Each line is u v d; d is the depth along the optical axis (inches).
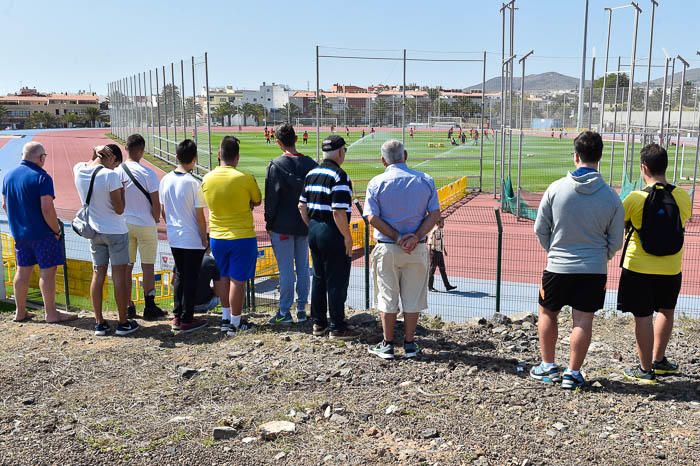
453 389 186.4
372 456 146.3
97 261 253.3
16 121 6919.3
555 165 1473.9
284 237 259.0
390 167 206.2
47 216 267.0
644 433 156.5
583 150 176.7
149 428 162.9
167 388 192.7
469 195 1053.8
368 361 211.0
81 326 273.1
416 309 211.2
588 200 174.7
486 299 438.9
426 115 1307.8
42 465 144.5
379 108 1315.2
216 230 246.1
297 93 4682.6
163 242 606.9
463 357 216.4
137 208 277.7
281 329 255.9
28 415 172.6
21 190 265.9
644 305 189.6
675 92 1581.0
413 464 142.3
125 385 196.5
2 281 339.3
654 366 200.4
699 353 223.1
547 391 183.9
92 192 243.9
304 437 156.8
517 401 176.4
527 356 218.5
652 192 184.9
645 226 184.9
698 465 140.4
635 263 189.2
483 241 651.5
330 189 224.5
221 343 238.4
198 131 1425.9
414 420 164.7
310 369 204.7
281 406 175.8
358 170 1336.1
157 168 1418.6
